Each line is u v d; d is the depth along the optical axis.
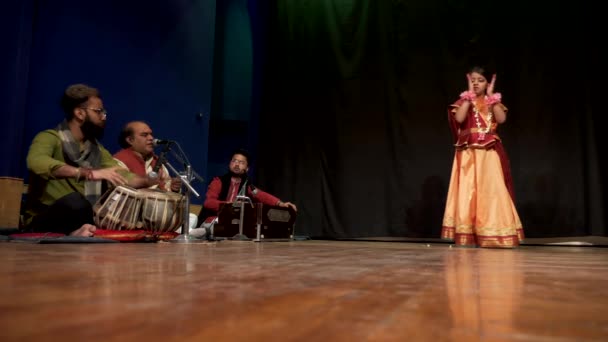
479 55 5.04
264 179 5.87
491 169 3.74
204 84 5.38
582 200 4.55
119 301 0.36
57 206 2.80
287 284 0.55
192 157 5.15
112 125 4.22
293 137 5.80
